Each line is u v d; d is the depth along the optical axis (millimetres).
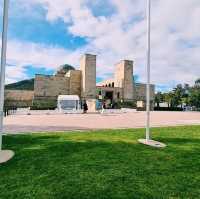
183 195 3801
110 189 4039
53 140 8352
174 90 75688
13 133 10227
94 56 59688
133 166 5316
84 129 12062
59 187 4129
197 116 28484
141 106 51594
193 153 6566
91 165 5363
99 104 43844
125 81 64438
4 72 6723
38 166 5297
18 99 57156
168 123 16562
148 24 8852
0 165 5387
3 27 6820
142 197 3730
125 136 9391
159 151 6777
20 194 3854
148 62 8719
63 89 59062
